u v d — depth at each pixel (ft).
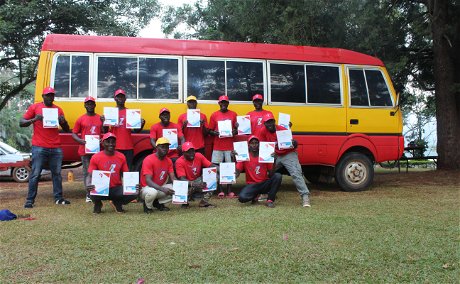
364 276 11.82
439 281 11.41
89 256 13.60
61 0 48.32
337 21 34.60
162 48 26.00
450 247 14.42
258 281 11.46
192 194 22.94
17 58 53.93
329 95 28.45
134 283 11.32
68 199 26.20
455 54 40.98
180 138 23.99
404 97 47.37
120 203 21.24
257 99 25.34
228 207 22.49
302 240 15.35
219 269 12.34
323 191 29.25
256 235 16.10
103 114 23.67
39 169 23.06
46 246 14.76
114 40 25.48
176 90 25.93
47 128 23.11
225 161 25.88
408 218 19.17
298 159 25.93
